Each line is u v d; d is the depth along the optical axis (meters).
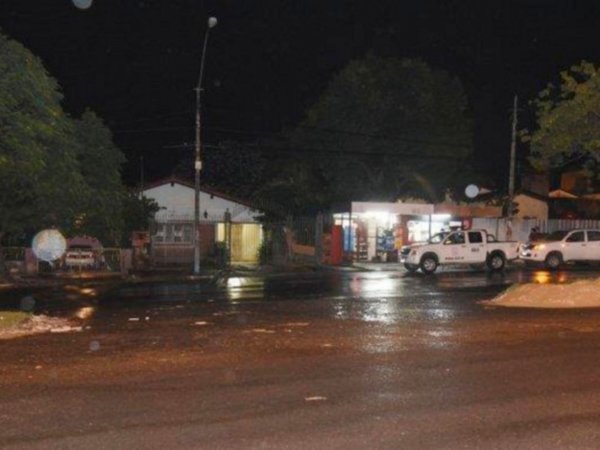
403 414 8.68
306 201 50.69
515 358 11.90
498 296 21.14
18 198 32.19
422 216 43.47
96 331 15.59
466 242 34.31
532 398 9.38
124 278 33.69
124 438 7.85
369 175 49.62
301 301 21.50
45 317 17.94
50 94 31.02
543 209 55.53
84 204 33.66
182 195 49.62
